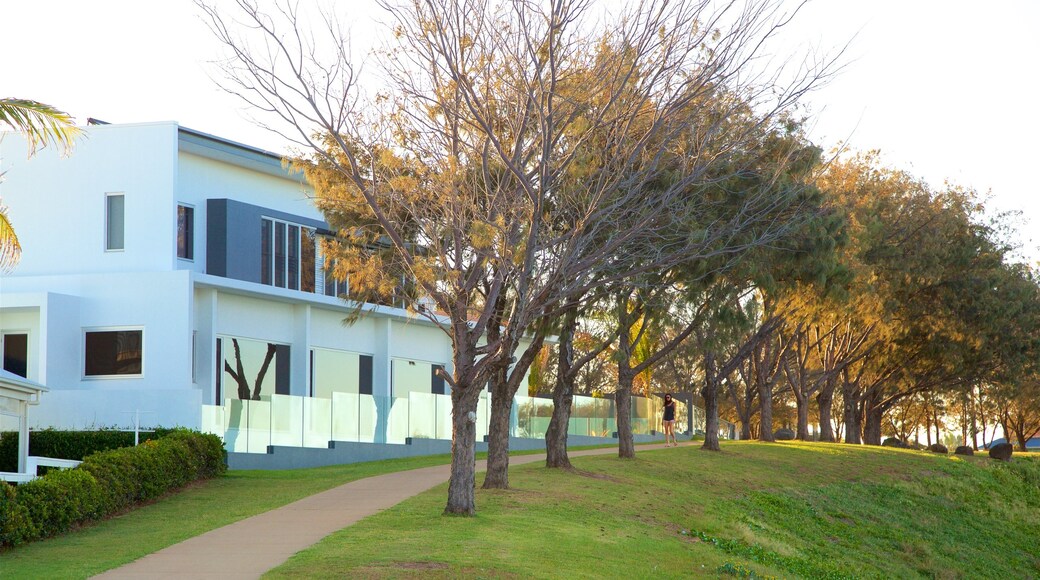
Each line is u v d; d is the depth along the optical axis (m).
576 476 26.64
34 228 33.66
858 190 42.28
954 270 48.50
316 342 38.31
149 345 31.56
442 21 17.95
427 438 38.31
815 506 34.28
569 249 18.53
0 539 15.98
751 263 25.16
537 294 18.62
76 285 32.19
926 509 40.19
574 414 47.22
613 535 18.73
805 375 53.22
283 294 35.38
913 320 49.19
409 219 20.50
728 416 83.50
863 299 39.12
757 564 20.62
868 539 31.92
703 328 29.58
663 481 29.48
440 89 18.53
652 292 25.19
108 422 29.20
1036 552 39.06
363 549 14.90
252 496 22.95
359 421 34.44
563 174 19.56
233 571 13.59
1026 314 51.25
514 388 23.42
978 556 35.16
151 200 32.97
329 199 21.28
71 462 23.34
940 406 76.88
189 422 28.72
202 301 33.00
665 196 19.73
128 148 33.25
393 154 19.61
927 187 47.38
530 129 19.17
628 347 33.03
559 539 17.06
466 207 18.59
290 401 31.48
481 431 41.03
